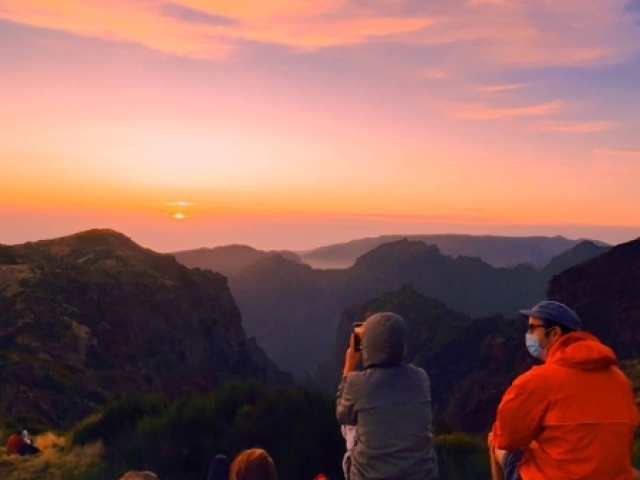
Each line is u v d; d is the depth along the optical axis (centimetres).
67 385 7294
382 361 488
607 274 10925
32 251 12694
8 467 1391
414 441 471
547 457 418
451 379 14200
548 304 454
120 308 11225
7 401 5919
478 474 1057
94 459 1360
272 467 507
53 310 9338
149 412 1612
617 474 411
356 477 479
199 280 14762
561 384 417
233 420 1358
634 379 4628
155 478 593
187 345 12325
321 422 1189
